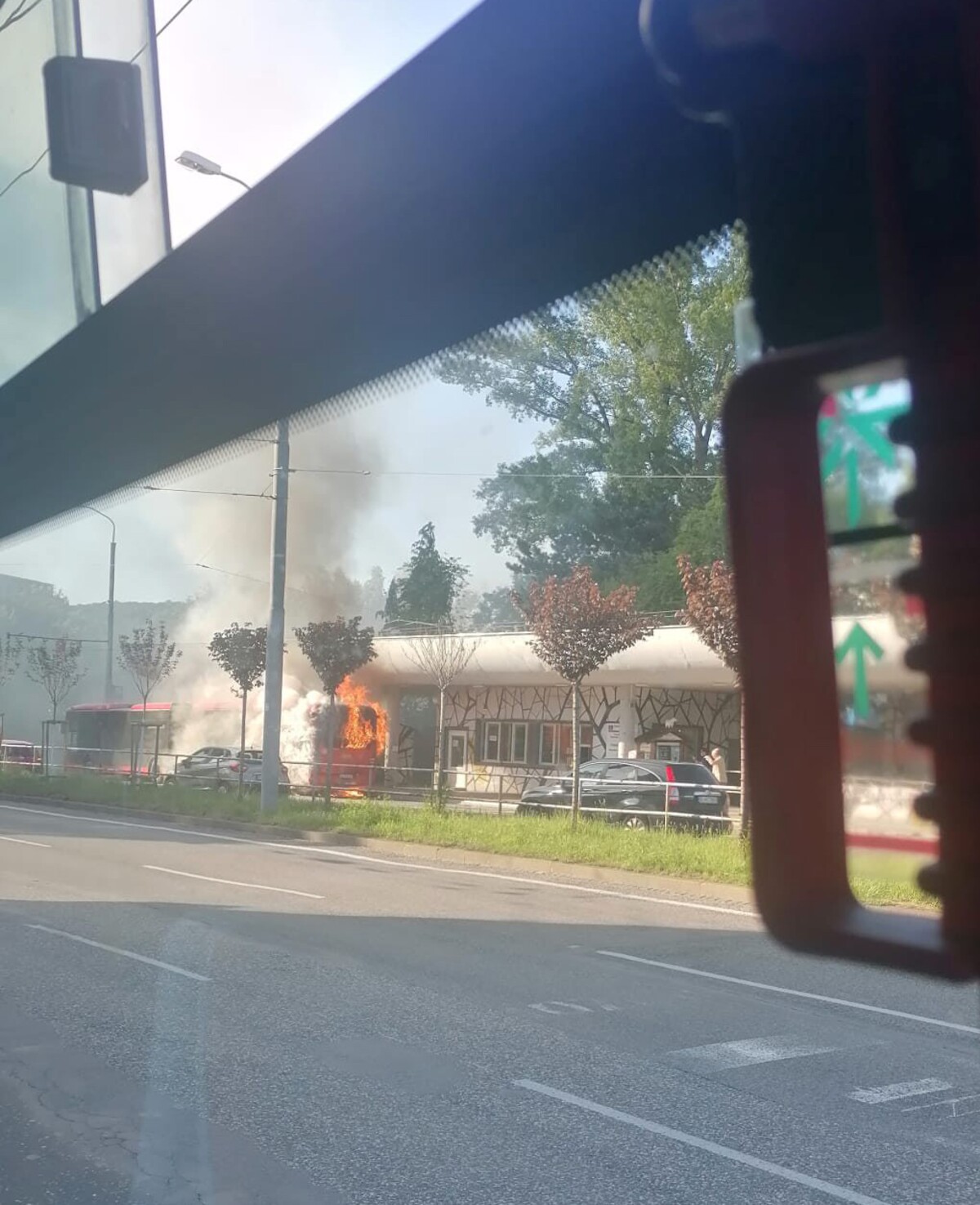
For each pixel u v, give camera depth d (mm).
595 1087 5816
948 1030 7098
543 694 31156
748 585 1252
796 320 1968
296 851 17891
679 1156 4871
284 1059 6242
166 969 8508
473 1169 4699
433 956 9211
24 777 34375
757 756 1231
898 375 1222
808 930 1162
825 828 1181
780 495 1248
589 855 15641
